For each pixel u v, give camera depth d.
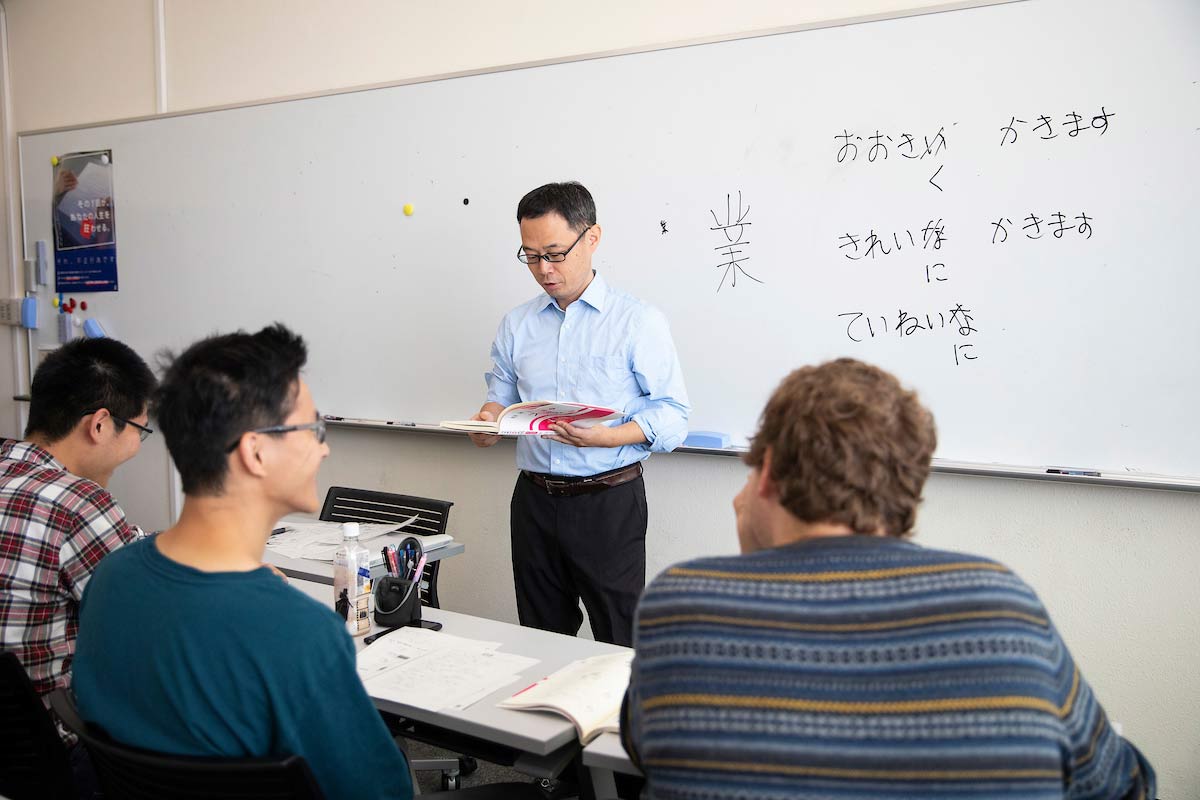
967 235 2.31
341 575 1.67
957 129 2.29
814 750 0.76
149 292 3.76
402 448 3.32
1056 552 2.33
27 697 1.34
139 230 3.75
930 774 0.74
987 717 0.75
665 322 2.40
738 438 2.65
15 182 4.08
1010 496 2.36
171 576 1.05
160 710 1.03
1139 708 2.28
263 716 1.03
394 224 3.18
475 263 3.04
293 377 1.12
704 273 2.65
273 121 3.40
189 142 3.60
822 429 0.90
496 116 2.95
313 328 3.40
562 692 1.32
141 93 3.78
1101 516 2.27
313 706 1.03
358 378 3.33
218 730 1.02
